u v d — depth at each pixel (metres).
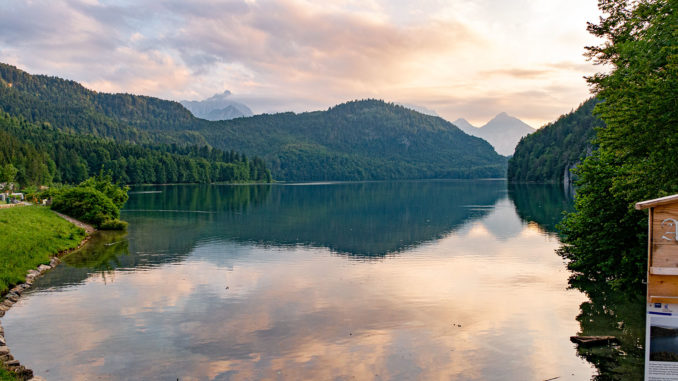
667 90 18.16
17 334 22.66
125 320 24.75
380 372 18.41
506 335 22.34
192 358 19.81
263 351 20.56
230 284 32.47
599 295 29.14
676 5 20.70
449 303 27.78
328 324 24.08
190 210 91.81
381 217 78.75
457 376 18.02
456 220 73.38
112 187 76.31
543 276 34.62
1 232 39.22
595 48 25.27
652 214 9.95
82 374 18.33
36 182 143.12
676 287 9.79
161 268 37.78
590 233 28.92
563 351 20.31
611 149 23.70
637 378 17.64
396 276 34.94
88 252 45.16
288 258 42.25
